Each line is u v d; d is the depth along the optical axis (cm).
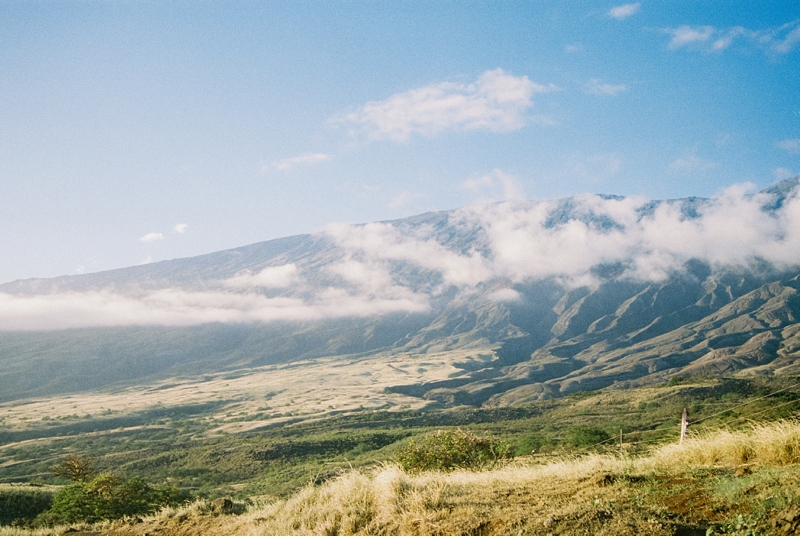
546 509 730
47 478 12031
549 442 5497
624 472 904
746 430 1015
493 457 1814
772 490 687
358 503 894
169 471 10812
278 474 8856
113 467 11894
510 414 15288
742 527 611
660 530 626
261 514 1050
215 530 1031
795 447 877
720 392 11819
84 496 2536
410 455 1859
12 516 3831
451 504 817
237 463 10669
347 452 10856
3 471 14138
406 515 801
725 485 734
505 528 686
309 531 862
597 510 693
